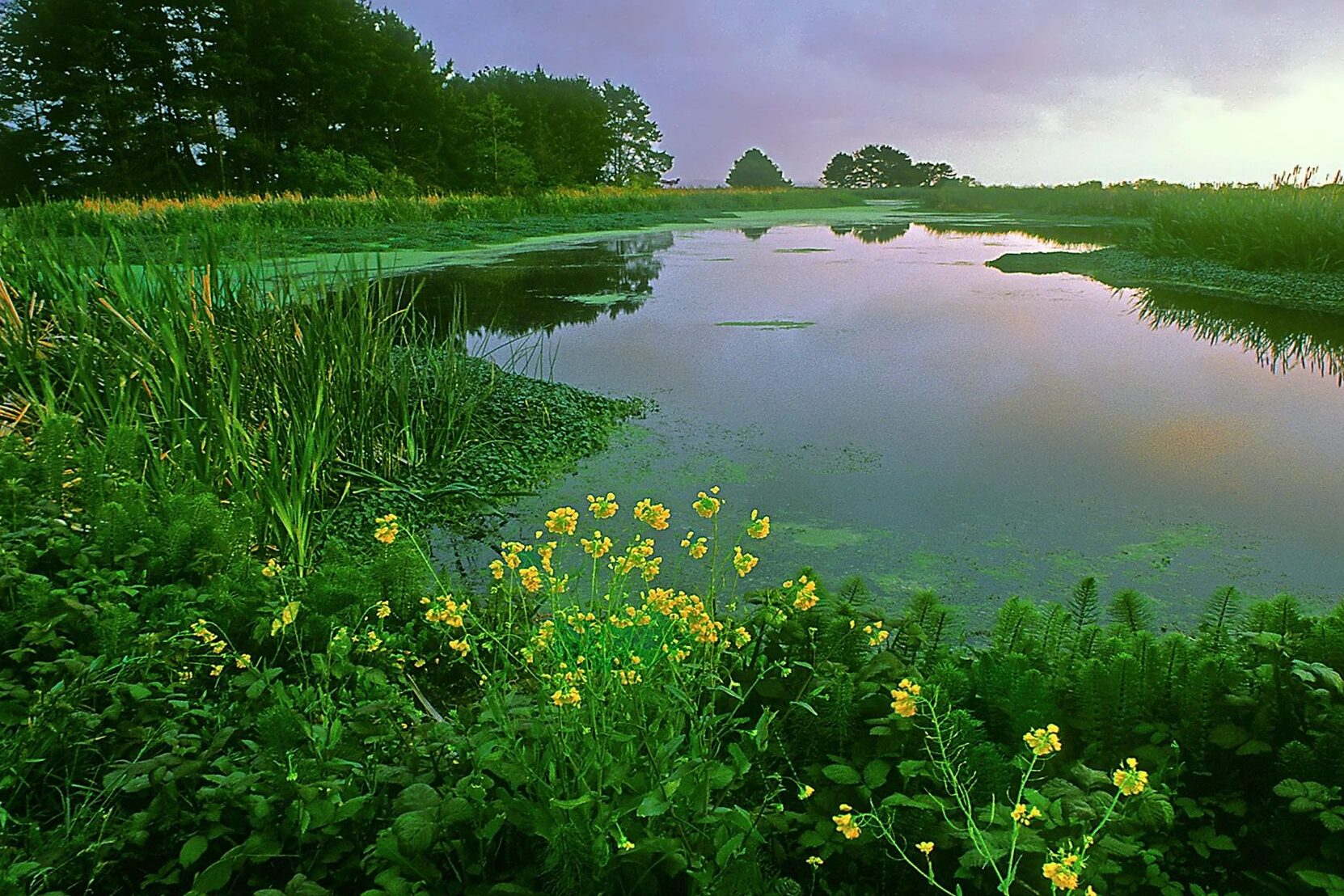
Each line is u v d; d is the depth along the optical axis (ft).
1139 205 82.69
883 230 80.07
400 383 17.87
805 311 34.12
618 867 5.41
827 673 7.19
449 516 15.35
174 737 6.50
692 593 12.09
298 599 9.37
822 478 16.52
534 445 18.39
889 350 27.07
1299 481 15.99
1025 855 5.83
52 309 16.42
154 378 13.96
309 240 57.88
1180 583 12.37
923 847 5.41
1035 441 18.44
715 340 28.71
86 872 5.74
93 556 9.73
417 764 6.41
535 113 167.94
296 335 16.98
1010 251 58.13
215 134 111.65
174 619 8.79
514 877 5.68
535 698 6.80
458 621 6.66
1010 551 13.42
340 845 5.85
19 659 7.54
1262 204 43.45
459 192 128.67
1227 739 6.66
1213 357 25.94
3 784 6.10
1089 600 9.66
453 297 36.83
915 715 6.53
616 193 124.67
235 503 12.66
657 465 17.39
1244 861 6.30
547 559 6.68
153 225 44.11
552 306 35.04
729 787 6.21
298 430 15.01
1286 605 8.34
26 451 12.31
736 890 5.23
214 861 5.93
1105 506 14.99
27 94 108.58
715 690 6.54
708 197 124.57
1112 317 32.24
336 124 127.24
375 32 133.80
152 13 112.98
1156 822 5.78
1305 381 23.06
